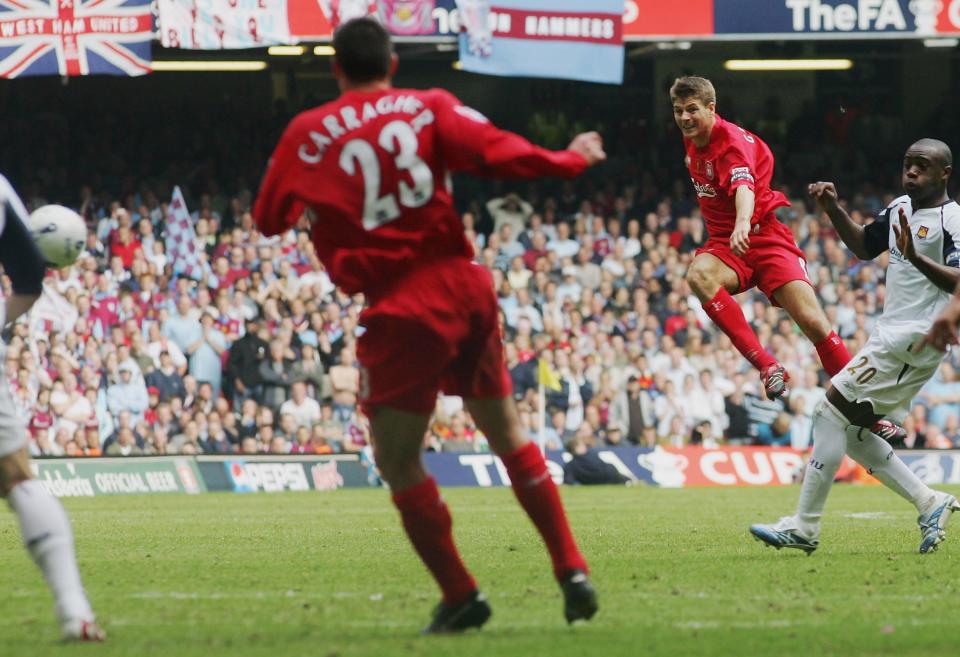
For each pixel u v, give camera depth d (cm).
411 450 1869
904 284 2934
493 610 2112
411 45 8819
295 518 4872
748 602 2211
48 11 7331
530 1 7662
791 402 8144
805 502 2978
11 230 1881
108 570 2845
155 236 8738
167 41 7350
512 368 8188
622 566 2825
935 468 7600
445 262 1858
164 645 1758
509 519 4675
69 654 1681
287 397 7925
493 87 10244
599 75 7731
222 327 8225
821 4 7838
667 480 7644
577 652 1702
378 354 1847
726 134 3341
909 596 2283
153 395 7756
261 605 2197
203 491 7256
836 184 9894
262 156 9481
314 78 9956
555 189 9456
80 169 9319
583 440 7694
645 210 9362
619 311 8594
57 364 7700
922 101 10306
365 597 2303
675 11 7850
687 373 8150
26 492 1831
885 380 2934
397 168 1836
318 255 1917
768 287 3453
